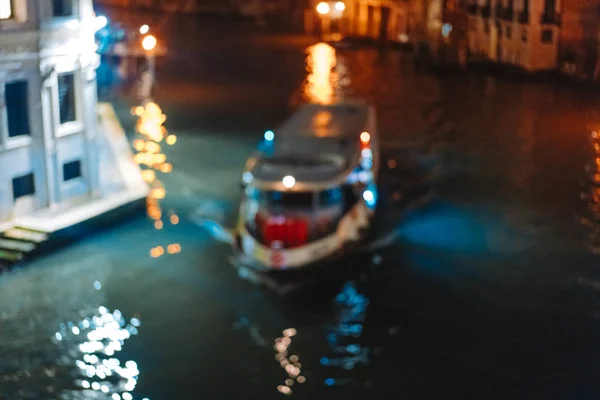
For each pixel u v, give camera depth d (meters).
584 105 42.41
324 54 61.81
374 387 17.59
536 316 20.39
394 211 26.92
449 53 55.22
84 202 25.28
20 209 23.48
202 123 39.69
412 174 30.77
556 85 47.88
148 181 30.34
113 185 27.42
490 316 20.39
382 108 42.31
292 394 17.38
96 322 19.89
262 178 23.08
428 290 21.72
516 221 26.28
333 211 22.78
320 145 25.41
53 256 22.67
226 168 32.00
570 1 48.97
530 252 23.91
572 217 26.66
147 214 26.45
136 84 49.84
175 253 23.56
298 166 23.55
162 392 17.39
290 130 27.53
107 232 24.53
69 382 17.64
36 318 19.94
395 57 59.72
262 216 22.66
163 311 20.48
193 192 29.02
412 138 36.00
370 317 20.39
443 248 24.16
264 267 22.08
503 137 36.06
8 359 18.33
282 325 20.00
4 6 22.20
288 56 61.12
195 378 17.88
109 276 22.08
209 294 21.31
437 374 18.03
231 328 19.81
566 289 21.73
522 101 43.50
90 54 24.91
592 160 32.59
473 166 31.81
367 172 25.89
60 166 24.41
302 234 22.08
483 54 56.31
